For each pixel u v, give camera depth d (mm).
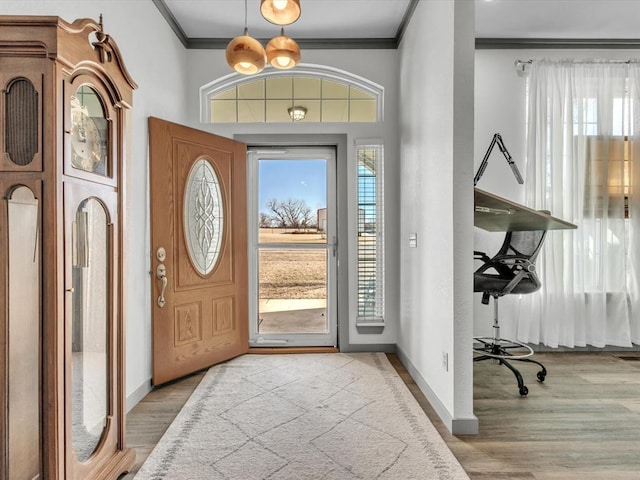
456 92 2096
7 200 1271
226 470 1753
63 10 1798
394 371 3066
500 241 3725
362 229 3621
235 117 3709
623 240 3621
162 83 3006
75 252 1471
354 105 3727
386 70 3574
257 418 2260
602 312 3598
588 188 3627
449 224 2158
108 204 1632
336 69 3586
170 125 2916
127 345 2445
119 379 1724
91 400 1565
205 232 3230
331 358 3416
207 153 3229
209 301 3225
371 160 3627
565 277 3609
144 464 1799
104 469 1594
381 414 2314
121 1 2355
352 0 2947
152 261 2781
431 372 2480
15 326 1304
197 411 2354
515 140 3723
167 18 3062
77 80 1396
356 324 3578
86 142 1501
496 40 3641
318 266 3789
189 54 3537
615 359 3443
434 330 2422
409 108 3104
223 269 3361
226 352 3350
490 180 3721
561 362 3357
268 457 1856
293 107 3715
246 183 3609
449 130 2156
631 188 3666
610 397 2613
